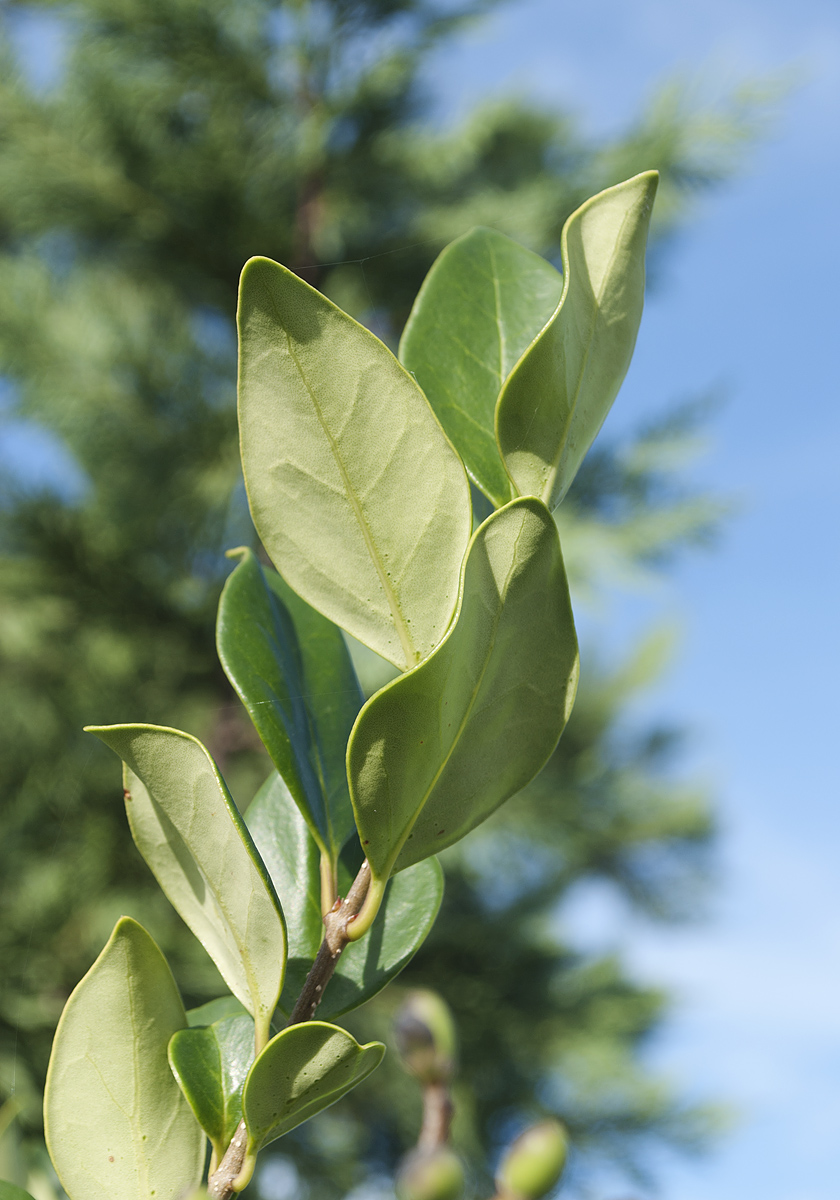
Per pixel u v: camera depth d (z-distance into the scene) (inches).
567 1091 215.5
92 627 186.2
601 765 265.0
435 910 16.9
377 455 14.0
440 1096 13.3
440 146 201.8
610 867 282.7
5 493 175.3
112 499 193.3
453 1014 208.8
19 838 154.5
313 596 14.2
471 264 18.5
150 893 161.5
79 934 149.6
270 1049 12.3
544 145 231.9
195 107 191.8
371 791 13.2
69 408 182.9
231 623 17.2
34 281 190.9
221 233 180.4
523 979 232.1
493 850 216.8
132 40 172.9
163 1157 14.3
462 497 14.0
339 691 19.3
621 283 15.2
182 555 198.7
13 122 171.3
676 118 185.2
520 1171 9.8
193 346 193.5
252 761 184.5
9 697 180.1
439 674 12.6
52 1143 14.0
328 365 13.7
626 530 192.4
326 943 13.8
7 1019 139.9
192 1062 14.5
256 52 181.5
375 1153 199.5
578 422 15.2
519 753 14.6
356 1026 194.9
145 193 176.7
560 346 14.4
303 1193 184.5
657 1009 241.8
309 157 182.7
